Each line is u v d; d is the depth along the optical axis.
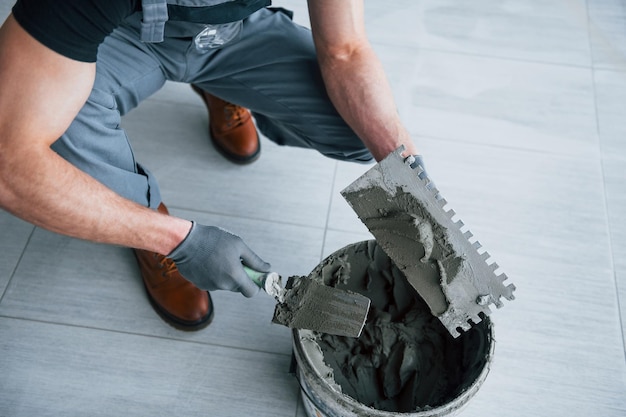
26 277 1.72
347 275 1.42
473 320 1.23
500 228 1.86
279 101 1.57
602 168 2.00
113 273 1.75
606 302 1.74
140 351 1.63
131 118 2.05
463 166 1.99
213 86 1.60
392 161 1.17
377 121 1.39
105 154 1.35
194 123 2.06
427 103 2.12
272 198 1.91
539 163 2.00
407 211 1.20
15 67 1.00
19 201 1.11
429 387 1.39
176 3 1.24
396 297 1.46
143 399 1.57
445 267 1.22
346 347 1.44
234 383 1.60
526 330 1.69
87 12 0.98
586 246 1.84
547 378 1.62
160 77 1.51
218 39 1.42
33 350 1.62
